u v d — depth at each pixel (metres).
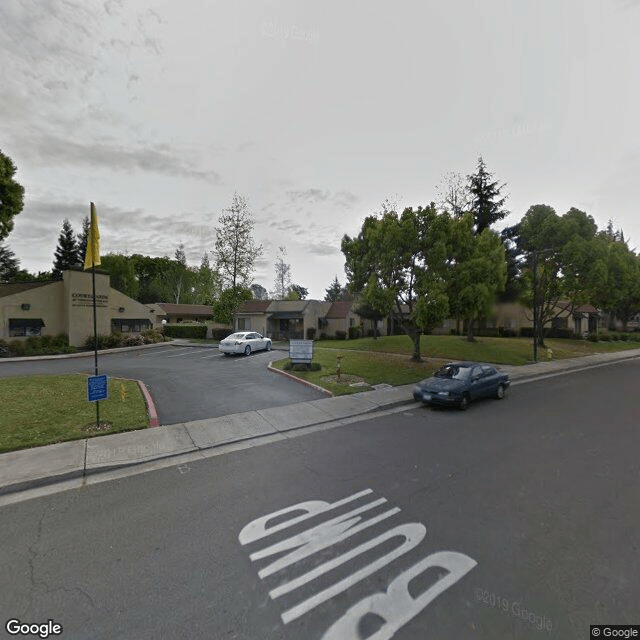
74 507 4.80
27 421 8.07
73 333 24.22
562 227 24.92
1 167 20.39
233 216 34.50
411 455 6.69
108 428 7.75
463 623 2.87
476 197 31.66
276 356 21.94
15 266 47.16
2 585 3.32
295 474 5.86
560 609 3.02
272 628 2.84
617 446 7.18
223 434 7.73
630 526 4.30
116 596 3.18
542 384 14.96
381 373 14.94
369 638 2.73
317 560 3.69
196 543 3.99
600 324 52.38
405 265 16.39
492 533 4.15
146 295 63.66
